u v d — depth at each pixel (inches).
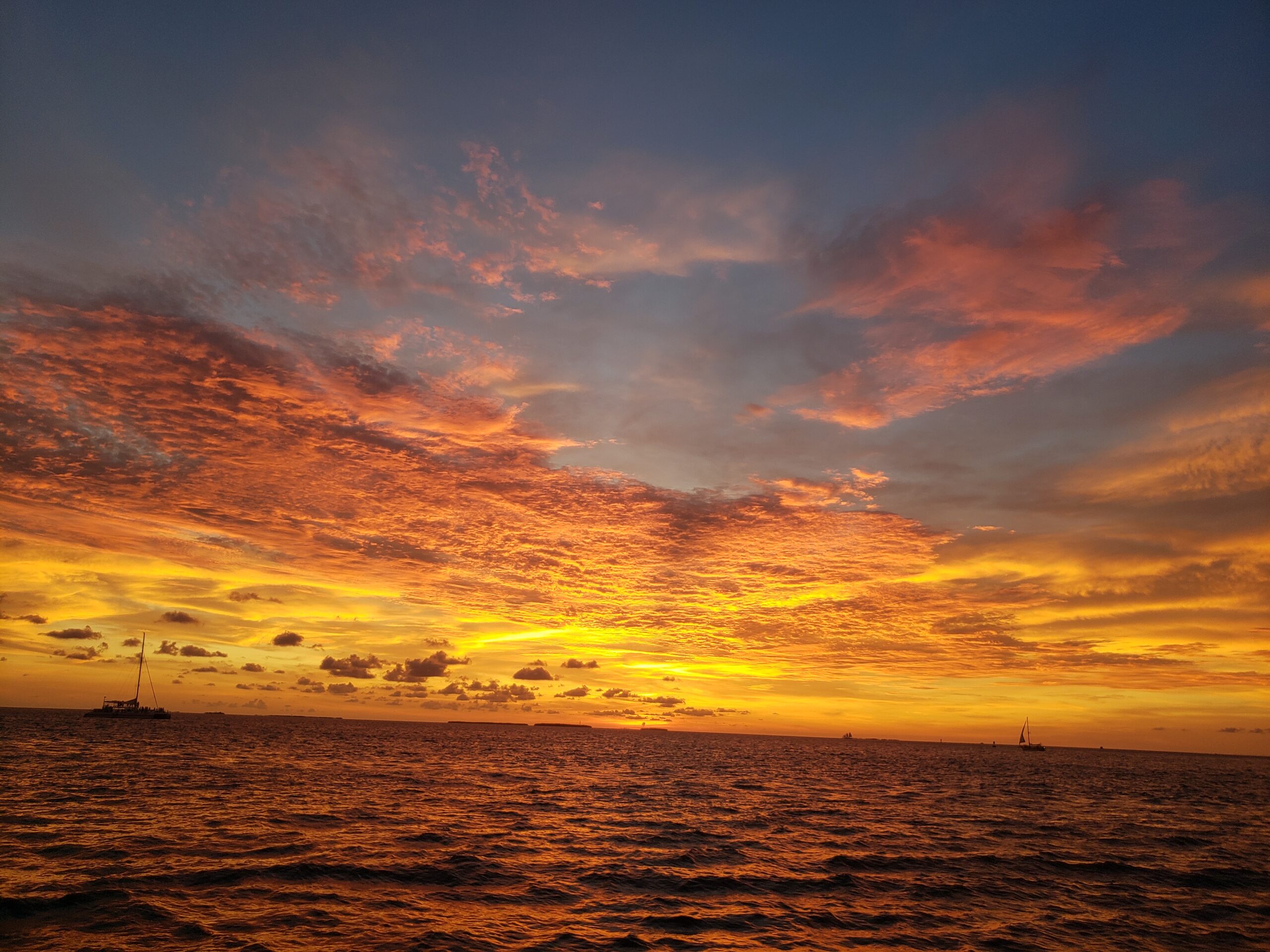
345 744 4847.4
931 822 1817.2
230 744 4143.7
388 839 1240.8
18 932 696.4
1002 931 844.6
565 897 912.3
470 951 698.8
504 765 3476.9
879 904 940.0
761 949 742.5
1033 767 5565.9
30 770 2182.6
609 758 4741.6
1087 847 1476.4
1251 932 889.5
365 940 717.3
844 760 5866.1
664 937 767.7
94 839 1122.0
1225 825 2006.6
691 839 1391.5
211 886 879.7
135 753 3088.1
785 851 1296.8
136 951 655.8
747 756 6048.2
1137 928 884.0
